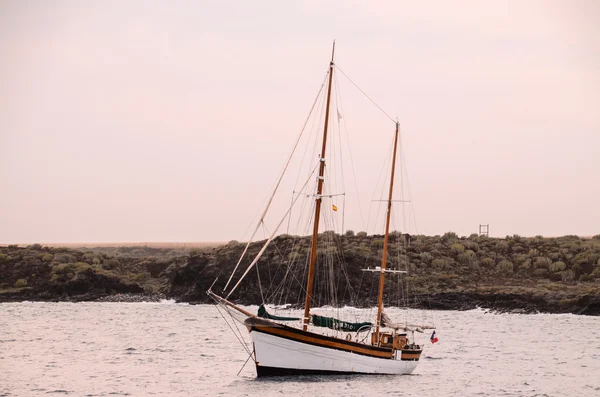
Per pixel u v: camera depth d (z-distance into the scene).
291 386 84.06
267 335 84.94
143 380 92.31
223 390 83.81
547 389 91.00
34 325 172.50
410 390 85.38
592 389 91.31
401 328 99.38
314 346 86.44
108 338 145.38
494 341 151.12
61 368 102.62
